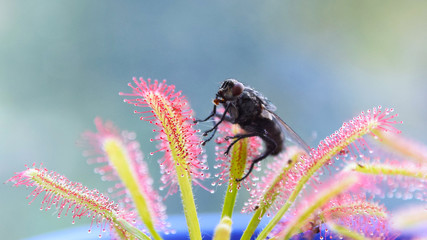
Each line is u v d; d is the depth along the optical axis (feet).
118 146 0.50
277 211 0.51
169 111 0.50
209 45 0.98
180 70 0.97
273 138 0.53
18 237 0.84
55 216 0.85
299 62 1.01
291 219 0.50
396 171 0.49
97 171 0.50
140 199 0.50
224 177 0.51
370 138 0.49
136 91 0.50
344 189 0.49
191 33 0.98
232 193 0.51
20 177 0.49
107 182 0.89
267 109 0.53
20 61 0.92
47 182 0.49
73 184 0.50
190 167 0.50
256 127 0.52
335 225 0.49
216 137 0.53
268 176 0.51
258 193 0.51
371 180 0.49
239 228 0.54
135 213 0.50
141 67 0.96
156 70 0.96
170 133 0.50
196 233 0.50
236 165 0.51
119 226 0.50
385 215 0.49
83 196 0.49
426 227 0.50
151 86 0.50
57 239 0.52
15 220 0.84
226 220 0.48
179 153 0.50
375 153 0.50
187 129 0.50
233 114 0.52
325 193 0.49
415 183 0.49
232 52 0.99
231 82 0.53
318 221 0.49
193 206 0.50
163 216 0.50
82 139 0.50
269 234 0.51
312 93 1.00
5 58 0.92
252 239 0.53
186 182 0.50
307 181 0.50
